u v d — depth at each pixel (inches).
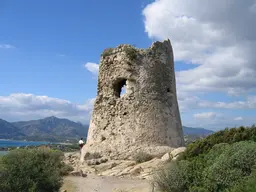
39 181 411.5
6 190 377.4
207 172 394.6
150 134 728.3
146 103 757.3
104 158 703.1
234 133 484.4
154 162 641.0
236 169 368.5
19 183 386.0
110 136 748.0
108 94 799.1
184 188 410.3
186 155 496.4
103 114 786.8
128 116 751.7
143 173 590.6
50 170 442.6
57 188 437.7
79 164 721.0
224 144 446.6
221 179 368.8
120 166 658.2
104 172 631.8
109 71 812.0
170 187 415.8
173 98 812.0
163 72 804.0
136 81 773.3
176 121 795.4
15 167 399.9
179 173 420.5
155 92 773.9
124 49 796.0
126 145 716.7
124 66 786.8
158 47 808.3
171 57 850.8
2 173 386.9
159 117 754.2
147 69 783.1
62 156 677.9
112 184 528.4
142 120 740.0
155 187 448.8
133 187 490.6
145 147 707.4
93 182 546.0
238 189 332.8
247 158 370.0
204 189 378.0
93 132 784.9
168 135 752.3
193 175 412.5
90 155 728.3
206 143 491.8
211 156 435.5
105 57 829.2
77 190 493.0
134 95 763.4
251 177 343.9
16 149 475.2
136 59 783.7
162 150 698.2
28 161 418.3
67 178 576.7
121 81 826.2
